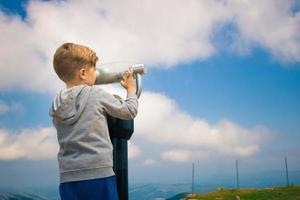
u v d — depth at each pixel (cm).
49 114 230
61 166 219
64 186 216
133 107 216
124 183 219
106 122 219
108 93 222
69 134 217
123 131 219
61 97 220
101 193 207
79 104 216
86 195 208
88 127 213
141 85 228
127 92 222
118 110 214
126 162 221
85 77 225
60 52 226
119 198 217
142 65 229
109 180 210
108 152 213
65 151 220
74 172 212
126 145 224
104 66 229
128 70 224
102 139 213
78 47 227
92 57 228
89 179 208
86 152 212
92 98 217
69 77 226
